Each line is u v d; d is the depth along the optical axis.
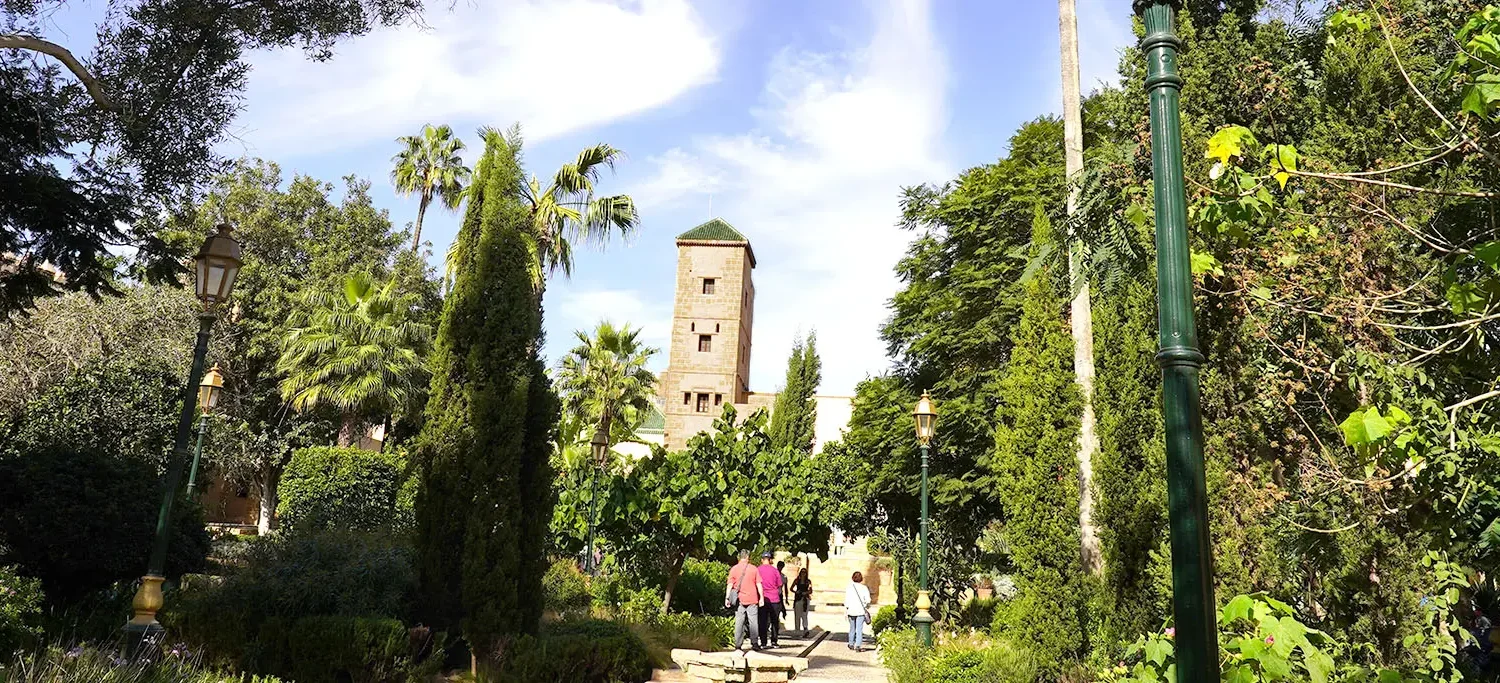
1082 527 12.55
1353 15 5.87
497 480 11.95
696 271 57.44
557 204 23.92
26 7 10.18
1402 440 4.41
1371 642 6.79
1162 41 3.51
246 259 35.03
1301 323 6.56
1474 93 4.29
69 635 11.14
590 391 35.59
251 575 11.62
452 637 11.84
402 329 31.91
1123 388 10.35
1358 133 7.26
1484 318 4.73
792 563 36.81
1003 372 19.30
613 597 18.08
